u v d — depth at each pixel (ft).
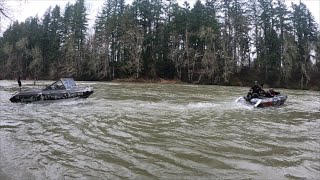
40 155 21.45
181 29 180.55
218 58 168.96
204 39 175.11
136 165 19.51
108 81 179.32
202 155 21.79
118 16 199.11
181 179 17.22
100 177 17.43
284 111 47.70
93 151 22.50
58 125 32.27
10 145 23.94
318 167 19.61
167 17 199.41
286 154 22.40
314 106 56.13
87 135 27.66
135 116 38.78
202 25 174.50
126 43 181.27
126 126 32.01
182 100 61.72
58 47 224.74
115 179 17.15
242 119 38.37
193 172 18.34
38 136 27.14
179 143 25.05
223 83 164.45
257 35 179.73
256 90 56.08
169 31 184.96
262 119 38.75
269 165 19.85
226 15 180.96
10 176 17.51
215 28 171.83
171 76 185.47
